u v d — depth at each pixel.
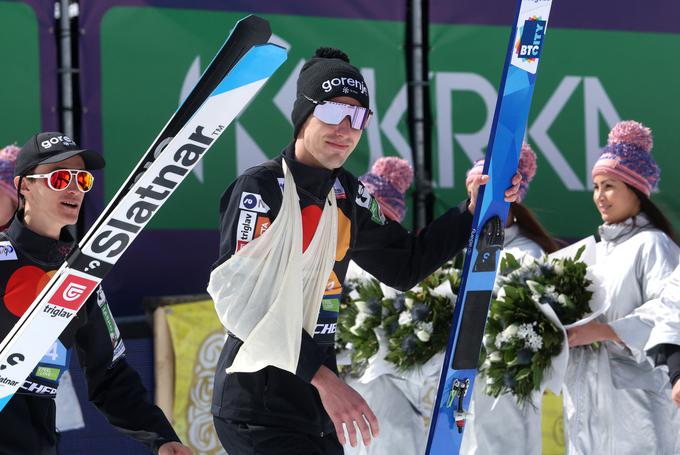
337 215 11.63
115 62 22.27
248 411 11.37
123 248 10.24
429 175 23.75
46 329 10.27
